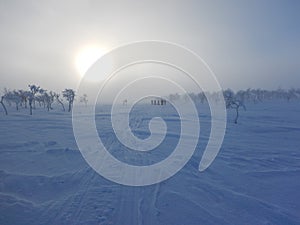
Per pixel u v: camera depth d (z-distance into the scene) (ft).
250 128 78.54
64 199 21.99
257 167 33.63
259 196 23.17
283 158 39.24
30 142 51.03
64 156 38.86
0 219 18.13
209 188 25.03
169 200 21.88
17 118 119.14
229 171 31.48
